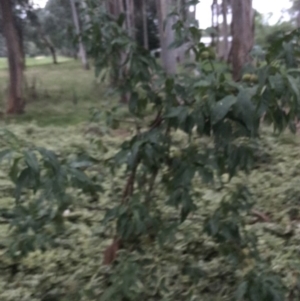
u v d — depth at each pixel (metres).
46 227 4.09
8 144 3.27
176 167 3.59
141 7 22.95
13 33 18.05
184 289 4.32
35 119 16.80
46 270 5.05
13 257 4.13
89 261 5.01
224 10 21.05
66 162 3.49
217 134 3.25
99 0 4.22
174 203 3.56
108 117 4.22
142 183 3.96
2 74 27.56
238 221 3.83
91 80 24.27
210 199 6.08
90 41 4.12
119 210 3.65
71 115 17.06
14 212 4.01
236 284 4.10
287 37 3.27
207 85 3.20
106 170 5.29
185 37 3.88
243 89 2.99
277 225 6.15
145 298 4.09
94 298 4.02
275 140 9.66
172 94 3.65
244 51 12.42
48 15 22.22
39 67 31.97
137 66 3.92
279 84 2.88
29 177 3.12
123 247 4.21
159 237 3.81
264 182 7.94
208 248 4.91
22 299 4.55
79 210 6.33
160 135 3.66
